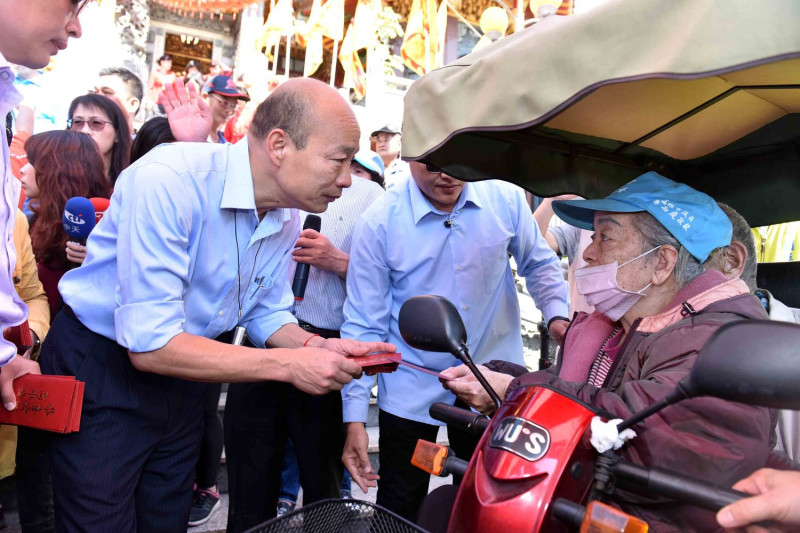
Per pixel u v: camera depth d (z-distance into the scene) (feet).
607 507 2.77
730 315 4.14
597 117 5.73
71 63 20.79
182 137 7.81
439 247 7.52
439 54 30.81
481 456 3.41
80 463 5.56
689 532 3.53
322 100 5.42
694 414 3.46
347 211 9.06
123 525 5.72
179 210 5.24
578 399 3.51
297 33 37.04
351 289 7.73
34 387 5.43
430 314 4.18
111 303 5.58
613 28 3.52
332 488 8.16
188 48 54.24
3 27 4.60
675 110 5.55
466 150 6.15
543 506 3.05
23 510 6.27
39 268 8.64
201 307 5.96
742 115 5.63
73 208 7.26
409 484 7.68
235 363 5.16
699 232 4.54
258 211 5.96
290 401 7.82
